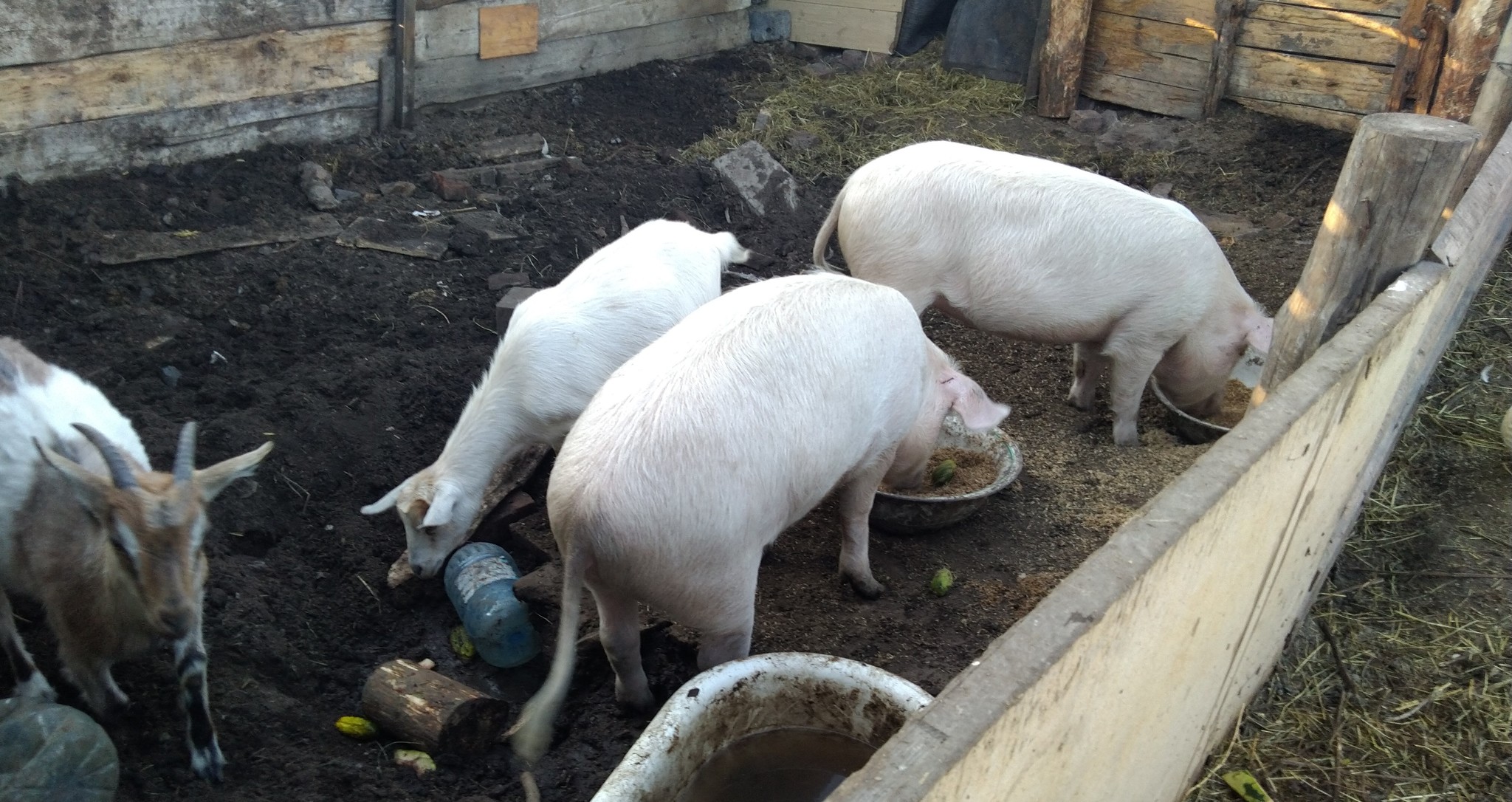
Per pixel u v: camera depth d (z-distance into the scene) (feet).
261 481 13.56
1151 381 17.34
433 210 20.76
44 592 9.28
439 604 12.97
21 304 16.03
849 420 10.31
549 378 12.48
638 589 9.44
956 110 28.68
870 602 12.27
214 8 19.97
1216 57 26.68
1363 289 11.14
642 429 9.20
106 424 10.04
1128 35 27.86
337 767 10.06
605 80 27.53
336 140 22.57
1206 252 14.51
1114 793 7.82
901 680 9.09
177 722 10.21
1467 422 15.58
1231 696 9.95
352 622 12.51
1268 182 24.59
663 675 11.51
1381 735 10.47
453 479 12.17
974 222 14.34
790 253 21.53
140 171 19.72
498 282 18.70
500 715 10.78
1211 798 9.76
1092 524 13.58
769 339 10.02
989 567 12.87
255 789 9.73
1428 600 12.24
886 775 4.84
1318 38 25.73
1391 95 24.99
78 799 8.58
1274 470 8.04
